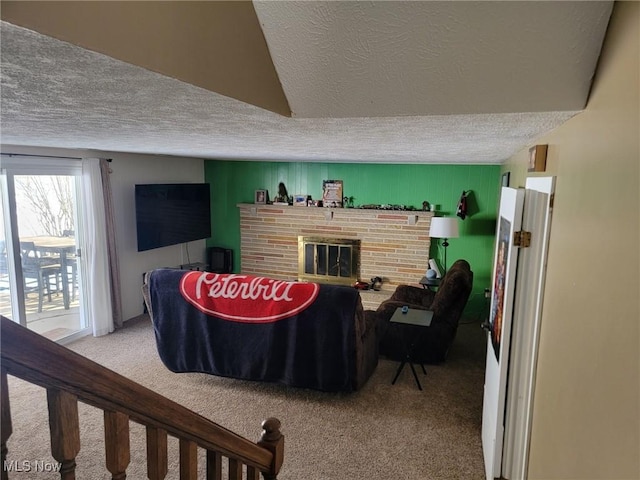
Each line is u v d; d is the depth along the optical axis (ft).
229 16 3.28
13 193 13.20
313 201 21.04
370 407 11.18
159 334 12.02
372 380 12.62
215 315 11.37
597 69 3.65
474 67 3.78
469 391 12.01
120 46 2.38
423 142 8.25
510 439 6.82
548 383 5.32
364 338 11.50
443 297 13.57
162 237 18.51
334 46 3.77
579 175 4.28
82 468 8.84
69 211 15.42
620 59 3.11
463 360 14.10
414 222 19.24
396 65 3.87
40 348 2.08
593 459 3.49
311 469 8.86
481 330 17.17
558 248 5.15
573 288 4.35
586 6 3.19
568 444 4.24
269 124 5.55
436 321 13.42
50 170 14.26
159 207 18.17
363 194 20.31
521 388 6.60
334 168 20.57
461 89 4.08
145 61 2.57
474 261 19.06
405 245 19.60
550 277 5.54
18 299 13.61
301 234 21.22
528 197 6.12
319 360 10.85
